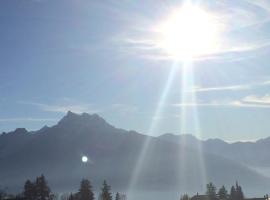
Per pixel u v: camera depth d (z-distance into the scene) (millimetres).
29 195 196000
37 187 197625
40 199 197125
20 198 196625
